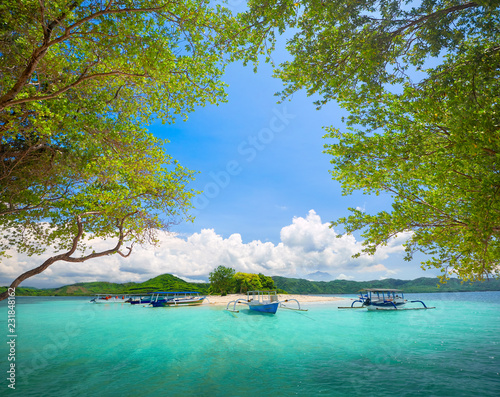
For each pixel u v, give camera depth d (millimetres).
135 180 11812
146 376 9242
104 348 13430
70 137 8688
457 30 5473
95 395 7676
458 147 4812
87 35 7605
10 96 6625
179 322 22141
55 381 8805
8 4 6715
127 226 12336
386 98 7047
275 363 10672
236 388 8148
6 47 7684
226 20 8023
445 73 5770
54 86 9359
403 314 26984
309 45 6848
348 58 6664
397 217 7059
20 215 10328
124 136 11320
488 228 4762
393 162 6668
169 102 10789
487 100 5148
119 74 8633
